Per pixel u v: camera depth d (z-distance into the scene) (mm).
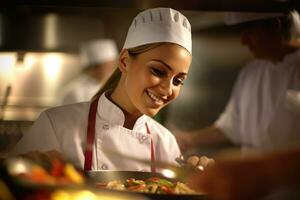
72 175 1368
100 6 2227
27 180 1247
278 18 2971
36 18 4207
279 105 3256
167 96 1950
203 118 4504
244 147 3557
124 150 2102
